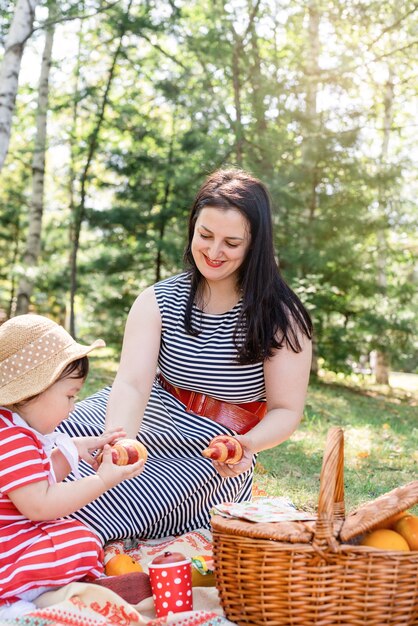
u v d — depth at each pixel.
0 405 2.51
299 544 2.28
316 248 12.41
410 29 14.15
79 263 17.45
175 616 2.33
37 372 2.54
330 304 13.16
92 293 16.41
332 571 2.27
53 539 2.51
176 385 3.29
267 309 3.07
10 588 2.41
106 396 3.42
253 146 12.10
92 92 15.41
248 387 3.19
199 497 3.22
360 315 13.42
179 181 13.15
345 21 13.69
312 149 11.80
